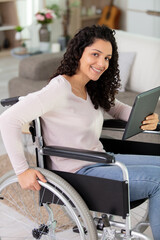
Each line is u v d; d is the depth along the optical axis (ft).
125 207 5.35
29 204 7.97
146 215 6.60
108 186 5.37
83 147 5.87
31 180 5.54
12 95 11.68
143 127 6.19
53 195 5.80
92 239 5.44
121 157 6.30
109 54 5.70
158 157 6.28
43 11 15.74
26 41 20.67
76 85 5.86
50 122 5.69
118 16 21.86
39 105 5.31
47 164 6.08
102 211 5.59
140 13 20.44
